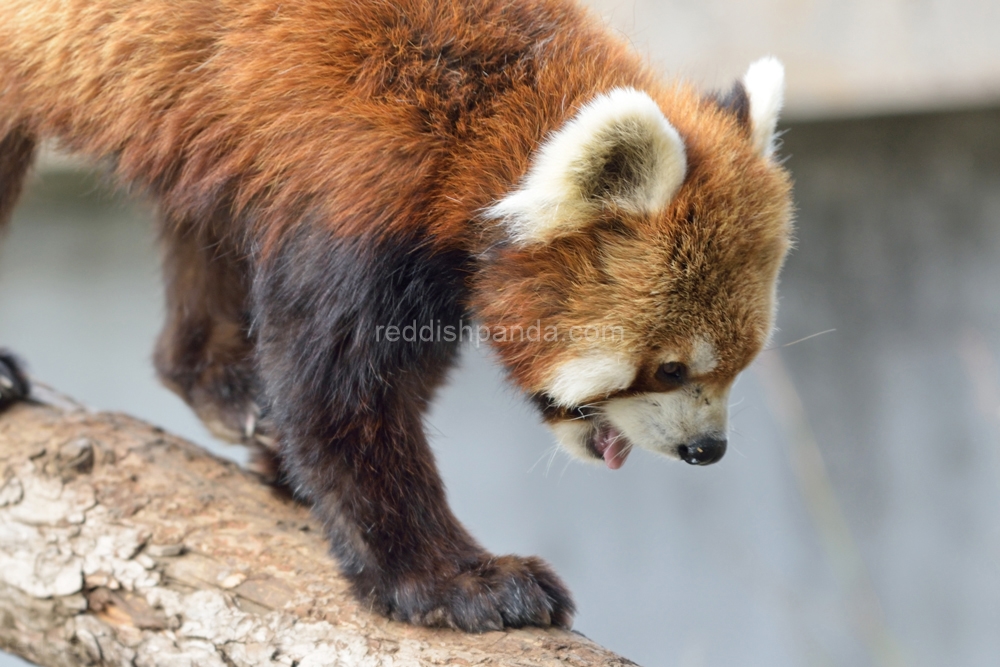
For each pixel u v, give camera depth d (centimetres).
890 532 759
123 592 291
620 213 272
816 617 749
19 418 349
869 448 759
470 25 283
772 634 763
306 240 280
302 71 279
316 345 284
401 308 286
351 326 281
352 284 277
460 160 275
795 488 768
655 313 275
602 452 325
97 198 519
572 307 275
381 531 287
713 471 787
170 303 405
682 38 688
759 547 776
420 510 294
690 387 294
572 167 255
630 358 280
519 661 262
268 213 289
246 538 304
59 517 309
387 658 265
